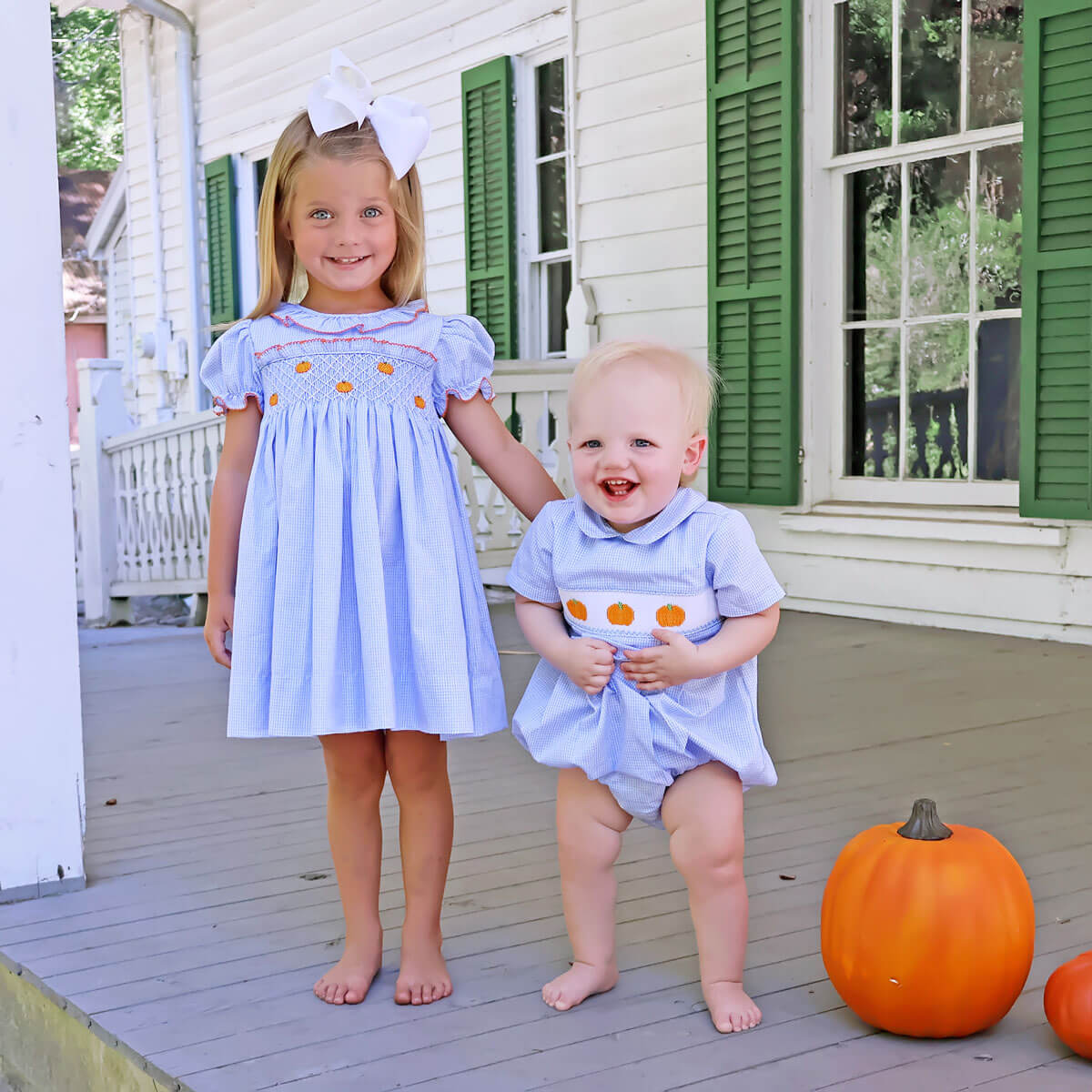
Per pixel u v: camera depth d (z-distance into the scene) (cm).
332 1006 211
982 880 189
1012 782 331
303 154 212
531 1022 202
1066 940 226
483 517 677
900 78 570
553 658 209
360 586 209
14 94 251
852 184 596
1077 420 493
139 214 1145
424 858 216
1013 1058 186
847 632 566
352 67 215
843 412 611
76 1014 211
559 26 711
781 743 378
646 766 201
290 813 322
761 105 600
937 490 575
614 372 202
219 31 1009
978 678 464
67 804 265
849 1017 201
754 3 597
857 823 298
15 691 258
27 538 256
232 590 224
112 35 2320
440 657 210
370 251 215
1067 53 482
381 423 215
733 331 627
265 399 221
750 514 646
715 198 625
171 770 368
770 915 243
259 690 212
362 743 218
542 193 753
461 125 786
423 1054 192
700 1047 192
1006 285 544
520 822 307
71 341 1988
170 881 272
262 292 227
